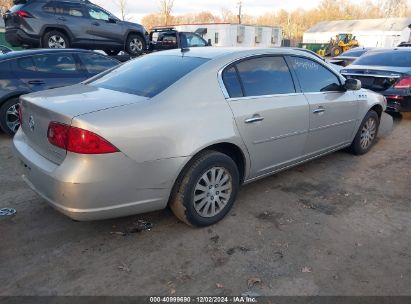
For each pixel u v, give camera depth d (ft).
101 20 37.09
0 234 10.61
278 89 12.64
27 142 10.72
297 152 13.71
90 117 8.78
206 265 9.48
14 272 9.09
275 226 11.34
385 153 18.57
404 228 11.35
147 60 12.83
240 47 12.89
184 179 10.28
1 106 19.69
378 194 13.74
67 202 8.85
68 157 8.87
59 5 34.22
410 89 23.86
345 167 16.42
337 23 202.18
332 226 11.38
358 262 9.66
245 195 13.38
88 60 22.68
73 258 9.67
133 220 11.48
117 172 8.97
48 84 20.67
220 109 10.76
